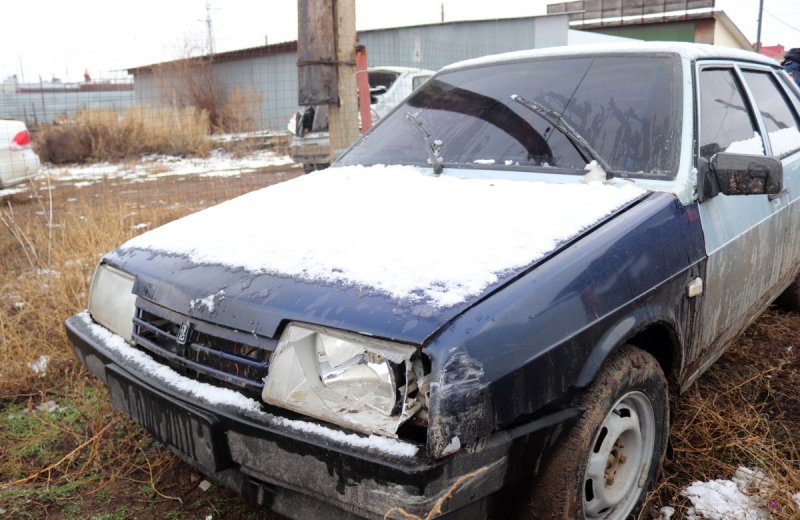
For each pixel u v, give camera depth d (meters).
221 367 1.91
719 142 2.74
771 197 3.08
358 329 1.65
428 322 1.62
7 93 15.95
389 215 2.28
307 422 1.70
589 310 1.88
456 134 2.98
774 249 3.15
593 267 1.94
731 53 3.27
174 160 14.89
